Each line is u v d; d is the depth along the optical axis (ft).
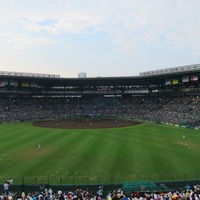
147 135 216.95
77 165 132.05
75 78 392.47
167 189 96.53
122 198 79.25
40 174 119.55
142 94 424.87
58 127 271.28
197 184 101.91
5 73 359.25
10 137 206.39
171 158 144.15
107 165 131.95
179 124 284.82
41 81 405.39
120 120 346.54
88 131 240.94
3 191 99.19
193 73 319.47
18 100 407.64
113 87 440.04
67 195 85.25
